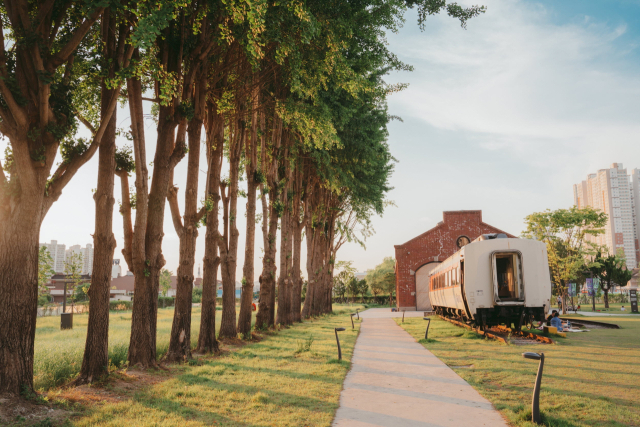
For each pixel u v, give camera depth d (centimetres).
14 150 659
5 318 627
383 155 2762
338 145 1650
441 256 4772
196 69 1128
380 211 3091
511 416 581
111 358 1020
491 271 1600
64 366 903
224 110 1280
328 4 1234
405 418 590
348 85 1304
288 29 1052
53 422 576
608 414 583
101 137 793
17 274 643
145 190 992
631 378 821
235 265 1598
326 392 750
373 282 8094
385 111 2383
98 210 846
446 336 1700
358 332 1969
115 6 709
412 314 3916
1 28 647
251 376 904
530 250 1589
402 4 1287
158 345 1322
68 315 2088
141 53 1048
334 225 3856
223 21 1022
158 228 1043
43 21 710
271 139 2159
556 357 1088
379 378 877
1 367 616
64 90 739
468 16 1219
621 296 6781
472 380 832
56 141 704
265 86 1666
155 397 730
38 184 675
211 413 635
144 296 995
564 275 3300
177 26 1073
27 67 680
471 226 4778
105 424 573
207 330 1290
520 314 1602
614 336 1606
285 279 2375
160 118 1089
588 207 3284
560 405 627
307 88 1320
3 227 653
